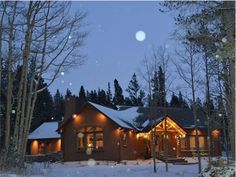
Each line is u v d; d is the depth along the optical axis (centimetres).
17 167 2075
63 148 4094
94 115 3991
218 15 1413
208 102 2677
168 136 4281
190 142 4491
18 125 2461
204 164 3372
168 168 2973
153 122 3759
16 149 2314
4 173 1717
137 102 7269
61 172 2508
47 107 6612
